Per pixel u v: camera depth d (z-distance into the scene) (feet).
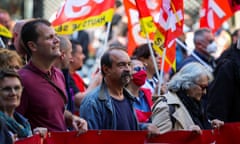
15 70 21.86
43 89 22.35
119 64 23.58
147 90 27.25
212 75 28.27
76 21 28.89
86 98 23.62
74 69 30.81
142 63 27.25
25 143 20.22
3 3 50.26
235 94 27.37
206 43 35.94
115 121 23.38
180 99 24.98
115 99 23.66
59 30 28.96
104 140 22.35
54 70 23.36
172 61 27.86
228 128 25.00
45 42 22.47
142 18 28.14
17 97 20.74
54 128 22.33
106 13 28.81
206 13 34.53
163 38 27.43
